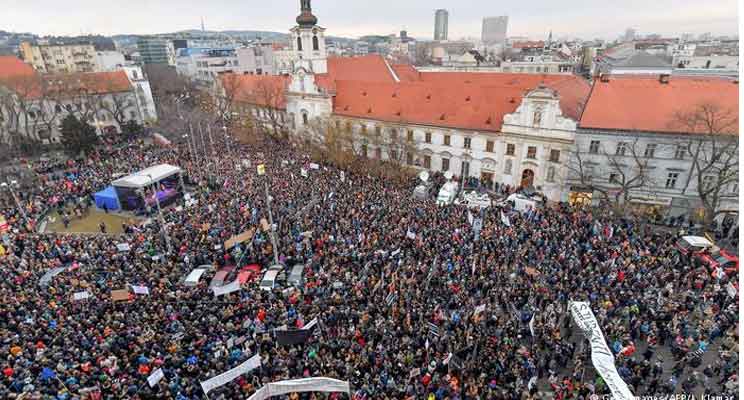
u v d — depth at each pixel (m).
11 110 73.00
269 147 71.75
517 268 31.38
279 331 23.75
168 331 24.92
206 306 27.62
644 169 46.59
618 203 44.94
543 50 171.12
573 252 33.09
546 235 36.25
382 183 53.16
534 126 50.94
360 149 63.41
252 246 35.84
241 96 88.69
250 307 27.31
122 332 24.16
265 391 19.41
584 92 61.94
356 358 22.84
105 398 20.16
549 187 52.75
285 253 34.75
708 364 24.69
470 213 38.84
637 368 22.72
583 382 22.89
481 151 56.66
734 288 27.00
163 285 29.17
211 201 45.41
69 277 30.39
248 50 186.88
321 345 24.05
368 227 37.62
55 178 56.94
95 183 54.31
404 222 38.25
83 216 48.34
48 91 78.38
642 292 28.62
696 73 100.56
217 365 22.09
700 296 28.58
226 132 77.00
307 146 68.25
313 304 27.67
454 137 58.31
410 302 27.41
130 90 89.69
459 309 27.34
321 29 71.81
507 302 27.91
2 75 84.62
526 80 69.88
